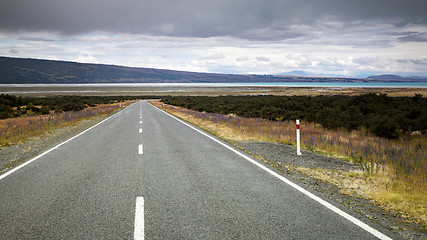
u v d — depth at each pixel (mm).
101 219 3764
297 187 5195
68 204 4332
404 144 12023
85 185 5344
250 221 3695
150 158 7902
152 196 4703
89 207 4203
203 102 49219
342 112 17766
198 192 4914
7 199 4570
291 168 6711
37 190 5043
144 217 3826
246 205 4281
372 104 20688
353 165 7062
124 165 7043
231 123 17344
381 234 3330
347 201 4477
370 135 14398
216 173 6238
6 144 10492
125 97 97125
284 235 3297
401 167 6504
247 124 16797
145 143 10680
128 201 4465
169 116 26062
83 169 6633
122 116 26406
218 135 13023
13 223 3646
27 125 16562
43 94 115438
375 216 3875
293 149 9352
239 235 3297
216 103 42438
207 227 3516
